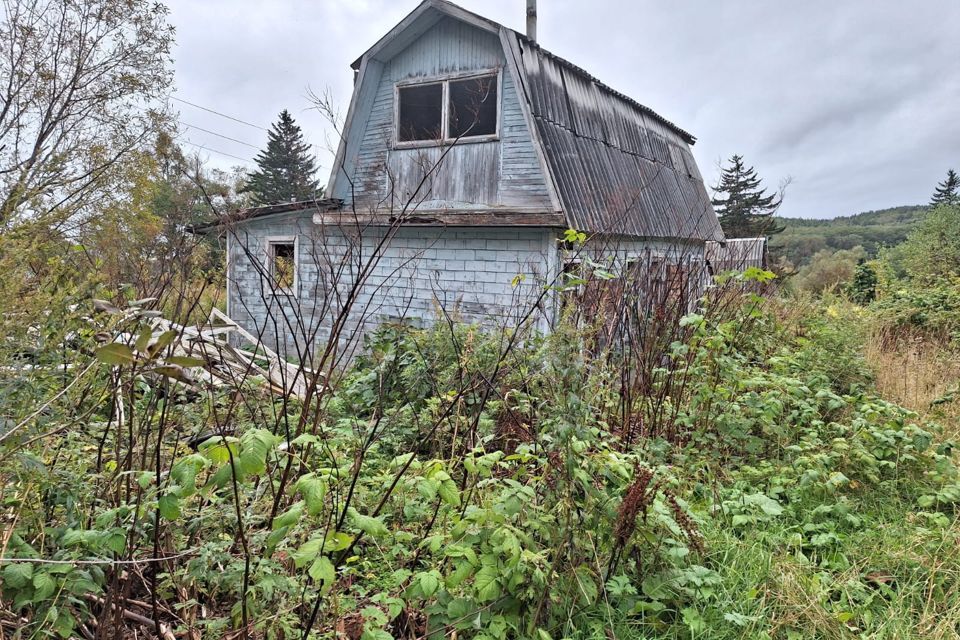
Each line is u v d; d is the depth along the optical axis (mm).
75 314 2330
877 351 7918
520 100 9023
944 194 68188
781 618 2674
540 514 2510
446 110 10070
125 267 3730
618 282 4977
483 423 3580
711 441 4445
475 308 9188
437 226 9148
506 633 2354
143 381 2717
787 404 4949
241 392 3141
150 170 9102
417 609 2426
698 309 5344
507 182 9508
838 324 8367
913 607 2840
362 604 2430
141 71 13578
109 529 1845
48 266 2439
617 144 11602
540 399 3201
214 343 3217
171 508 1751
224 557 1937
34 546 2111
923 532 3371
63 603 1862
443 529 2631
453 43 10016
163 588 2199
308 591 2125
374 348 4949
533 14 10953
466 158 9867
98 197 8914
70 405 2320
